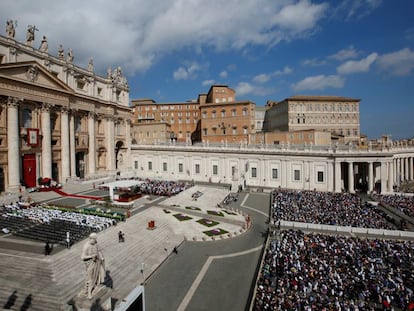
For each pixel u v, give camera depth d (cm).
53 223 2859
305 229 3284
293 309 1639
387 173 5247
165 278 2214
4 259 2061
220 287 2086
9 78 4047
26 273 1919
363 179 6138
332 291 1870
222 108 8481
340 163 5397
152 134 9256
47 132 4762
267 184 6097
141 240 2767
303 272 2112
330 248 2552
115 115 6744
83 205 3791
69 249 2255
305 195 4812
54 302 1652
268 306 1659
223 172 6500
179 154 6962
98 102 6188
